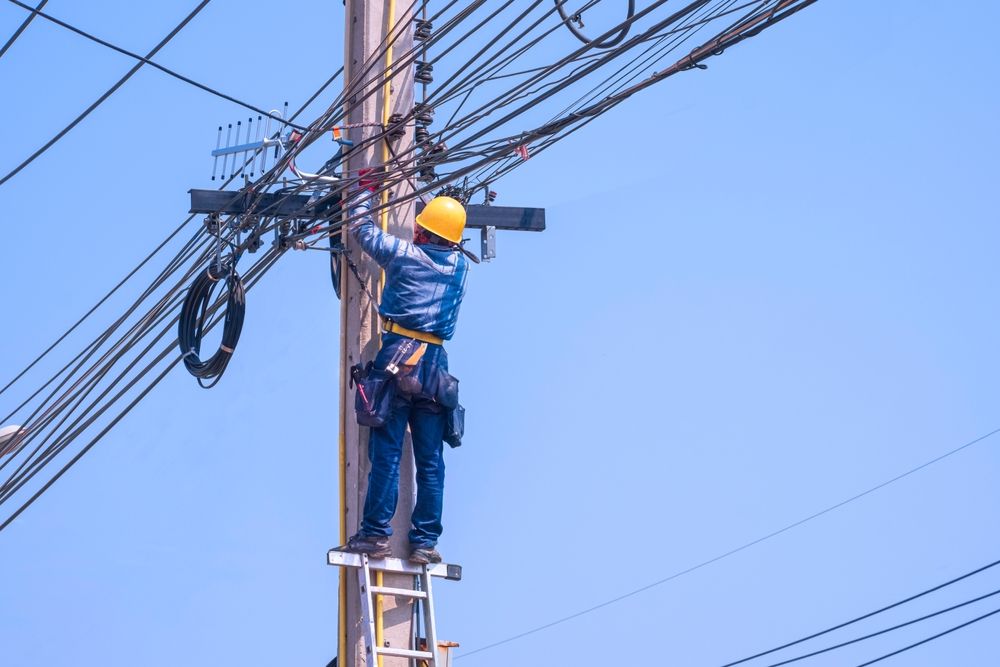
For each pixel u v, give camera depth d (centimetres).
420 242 1506
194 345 1816
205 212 1742
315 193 1681
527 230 1744
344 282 1573
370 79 1612
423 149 1619
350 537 1481
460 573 1494
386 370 1442
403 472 1523
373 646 1405
